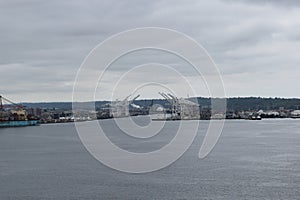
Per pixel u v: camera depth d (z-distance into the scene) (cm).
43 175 4681
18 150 7444
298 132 11338
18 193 3841
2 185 4172
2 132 13238
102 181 4300
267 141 8644
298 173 4684
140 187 4009
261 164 5366
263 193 3759
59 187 4044
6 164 5594
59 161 5791
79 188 3991
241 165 5300
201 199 3575
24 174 4762
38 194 3794
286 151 6781
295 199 3575
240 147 7475
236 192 3800
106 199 3594
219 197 3638
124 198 3616
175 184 4131
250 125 15688
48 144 8575
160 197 3647
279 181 4247
